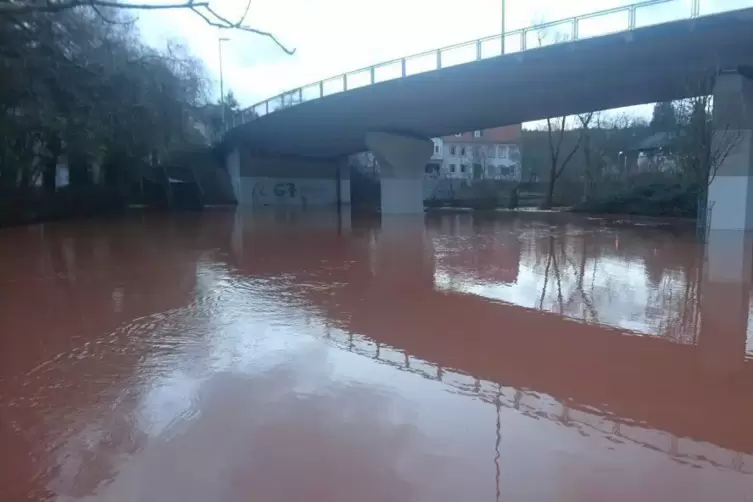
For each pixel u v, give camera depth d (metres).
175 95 34.97
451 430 4.46
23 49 19.12
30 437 4.34
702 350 6.68
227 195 47.22
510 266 13.63
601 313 8.62
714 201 20.53
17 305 9.04
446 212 43.22
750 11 16.94
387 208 37.03
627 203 38.28
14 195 24.84
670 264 13.75
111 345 6.80
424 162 37.53
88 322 7.92
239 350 6.61
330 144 43.47
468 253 16.31
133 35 32.28
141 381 5.55
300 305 9.10
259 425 4.54
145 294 9.96
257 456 4.03
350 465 3.89
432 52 24.95
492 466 3.88
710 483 3.67
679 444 4.24
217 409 4.85
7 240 18.92
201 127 53.09
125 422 4.61
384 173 36.88
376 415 4.74
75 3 4.58
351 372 5.85
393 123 34.16
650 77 22.97
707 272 12.49
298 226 26.97
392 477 3.72
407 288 10.66
